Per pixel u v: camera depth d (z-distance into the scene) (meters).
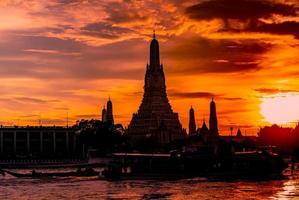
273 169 178.62
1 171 191.88
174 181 155.12
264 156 181.62
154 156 175.12
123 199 114.38
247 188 132.75
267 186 137.62
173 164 172.50
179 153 182.00
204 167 174.62
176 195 119.88
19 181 160.38
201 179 162.00
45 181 159.62
